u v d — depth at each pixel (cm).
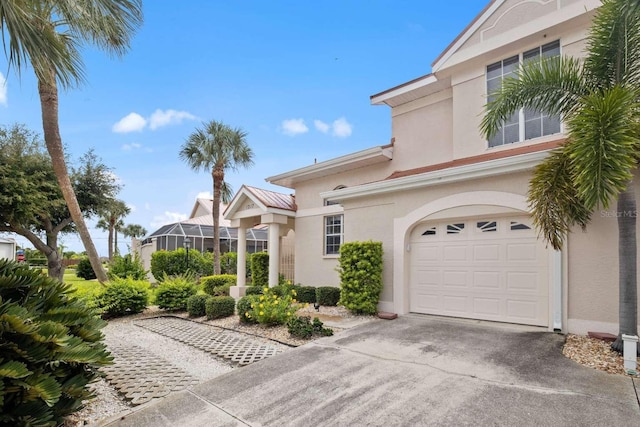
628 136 505
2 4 518
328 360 628
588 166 516
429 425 402
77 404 409
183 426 422
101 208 2017
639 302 658
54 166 1212
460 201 885
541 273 784
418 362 600
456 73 1151
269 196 1631
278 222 1525
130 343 834
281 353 681
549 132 958
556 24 923
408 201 997
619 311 606
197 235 2852
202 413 453
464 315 895
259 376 568
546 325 769
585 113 534
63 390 391
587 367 550
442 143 1236
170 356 718
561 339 688
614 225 683
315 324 812
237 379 559
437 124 1255
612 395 454
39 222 1800
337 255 1412
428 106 1285
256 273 1688
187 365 656
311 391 504
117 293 1166
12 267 452
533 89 668
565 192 633
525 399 453
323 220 1491
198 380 570
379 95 1349
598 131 518
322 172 1491
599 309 692
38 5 588
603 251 692
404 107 1348
